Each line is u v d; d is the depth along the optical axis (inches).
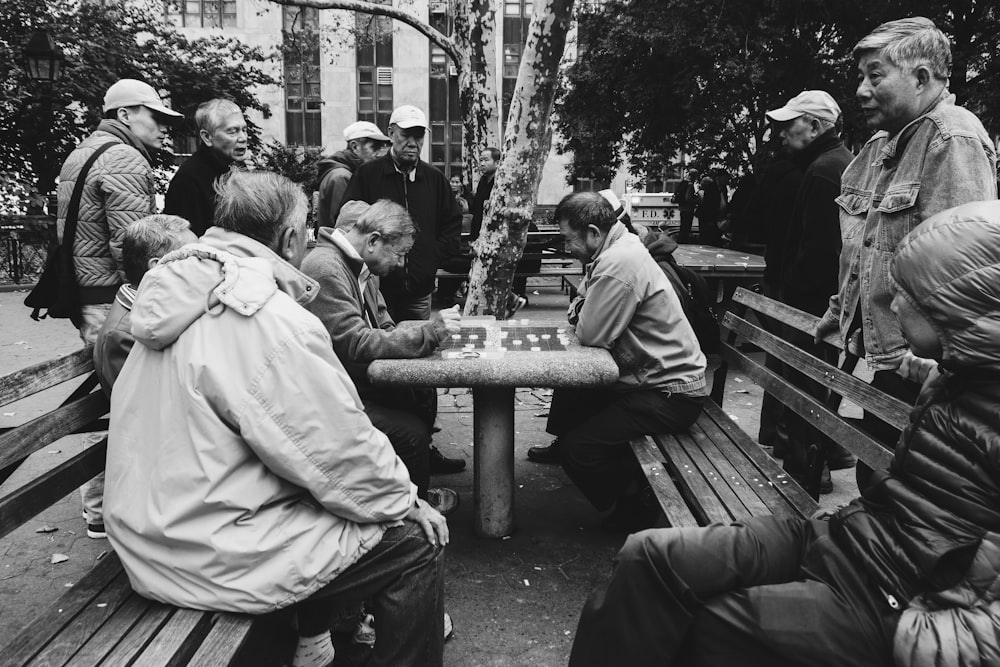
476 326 163.9
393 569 88.7
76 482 97.3
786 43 473.4
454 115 1222.3
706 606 70.5
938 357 63.0
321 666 99.1
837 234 176.7
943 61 118.9
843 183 139.9
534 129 249.9
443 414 227.3
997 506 59.1
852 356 140.3
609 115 567.5
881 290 123.0
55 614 79.9
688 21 482.0
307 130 1202.0
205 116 170.1
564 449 140.9
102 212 153.9
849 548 67.4
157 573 79.8
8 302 434.6
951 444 61.6
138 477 80.1
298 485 79.8
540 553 140.3
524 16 1103.6
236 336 78.4
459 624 117.6
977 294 58.9
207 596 78.3
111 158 152.3
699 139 544.4
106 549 141.7
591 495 143.2
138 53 722.2
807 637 65.6
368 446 81.4
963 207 62.2
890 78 119.7
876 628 64.4
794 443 172.1
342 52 1176.8
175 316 79.1
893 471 67.4
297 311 80.7
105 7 725.3
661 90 524.1
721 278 287.7
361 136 287.0
